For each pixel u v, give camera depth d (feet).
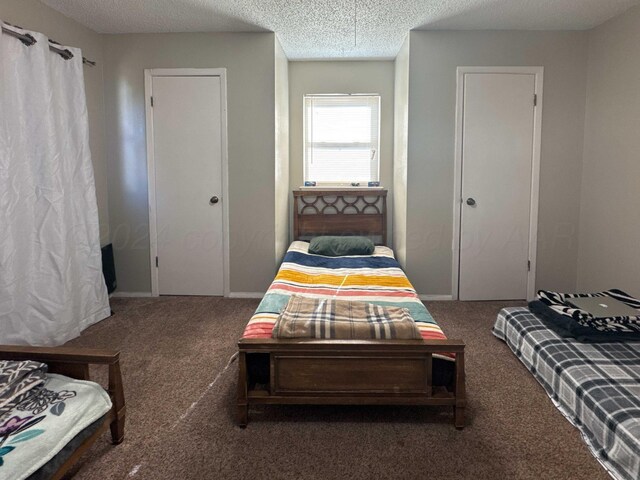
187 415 6.84
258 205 13.15
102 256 12.43
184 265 13.51
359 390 6.37
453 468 5.59
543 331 8.32
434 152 12.67
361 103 14.99
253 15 11.18
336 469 5.58
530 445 6.05
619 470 5.38
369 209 15.05
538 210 12.84
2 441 4.40
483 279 13.09
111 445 6.06
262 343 6.29
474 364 8.62
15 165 8.70
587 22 11.66
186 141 13.03
